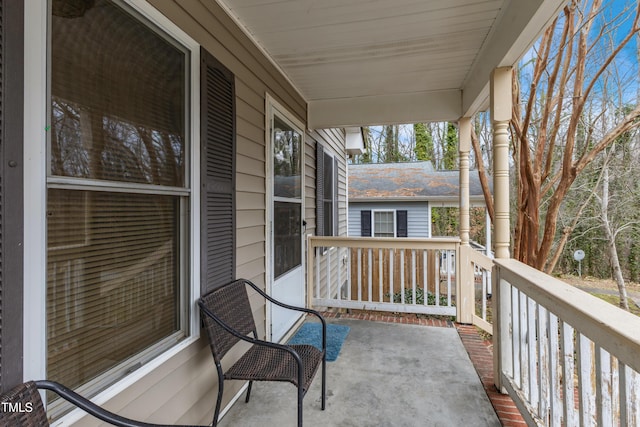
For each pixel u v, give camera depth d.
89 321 1.10
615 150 5.47
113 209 1.20
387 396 2.14
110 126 1.16
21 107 0.87
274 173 2.86
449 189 9.20
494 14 2.13
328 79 3.22
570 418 1.36
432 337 3.16
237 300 1.95
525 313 1.89
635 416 0.97
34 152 0.90
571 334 1.37
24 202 0.87
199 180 1.67
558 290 1.43
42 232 0.92
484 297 3.49
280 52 2.63
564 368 1.39
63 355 1.01
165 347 1.47
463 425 1.85
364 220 9.85
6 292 0.82
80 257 1.07
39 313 0.91
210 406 1.81
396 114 3.65
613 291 5.64
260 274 2.54
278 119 2.95
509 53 2.03
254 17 2.14
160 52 1.43
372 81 3.27
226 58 2.02
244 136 2.27
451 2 2.00
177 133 1.54
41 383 0.86
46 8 0.94
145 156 1.33
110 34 1.17
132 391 1.25
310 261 3.98
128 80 1.25
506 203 2.25
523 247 4.60
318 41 2.47
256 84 2.48
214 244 1.81
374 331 3.33
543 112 4.77
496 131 2.27
